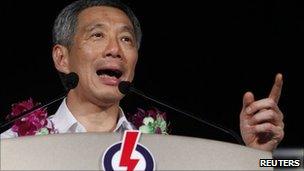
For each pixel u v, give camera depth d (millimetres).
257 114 2877
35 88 5734
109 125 3758
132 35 3689
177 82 6008
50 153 1830
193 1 6113
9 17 5785
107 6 3742
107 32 3633
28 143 1853
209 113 5934
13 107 3766
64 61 3840
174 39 6066
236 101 5949
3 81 5695
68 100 3807
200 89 5992
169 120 5742
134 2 6059
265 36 5992
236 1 6043
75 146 1847
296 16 5949
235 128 5887
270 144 2967
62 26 3783
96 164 1817
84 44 3629
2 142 1859
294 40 5949
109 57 3578
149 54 6031
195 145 1916
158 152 1869
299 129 5762
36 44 5797
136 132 1905
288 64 5938
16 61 5750
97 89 3605
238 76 5980
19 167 1808
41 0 5836
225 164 1904
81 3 3748
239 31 6027
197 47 6051
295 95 5852
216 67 6016
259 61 5980
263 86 5949
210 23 6059
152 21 6066
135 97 5711
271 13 5992
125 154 1843
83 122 3729
